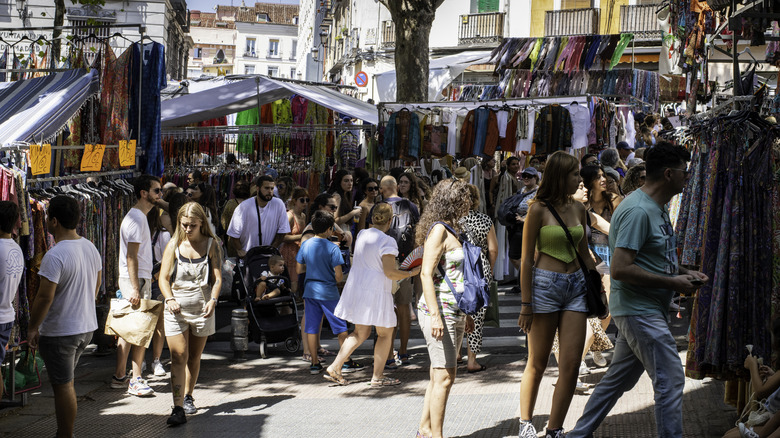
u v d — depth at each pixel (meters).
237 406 6.45
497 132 12.25
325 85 17.28
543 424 5.68
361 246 6.94
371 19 34.22
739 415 5.37
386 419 6.00
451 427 5.70
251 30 89.75
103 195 7.92
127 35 33.84
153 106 9.89
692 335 5.26
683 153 4.55
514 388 6.76
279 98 17.31
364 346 8.80
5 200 5.47
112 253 8.09
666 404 4.40
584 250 5.05
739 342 5.03
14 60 12.90
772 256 5.07
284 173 15.42
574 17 27.00
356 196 10.89
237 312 8.18
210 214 11.11
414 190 9.30
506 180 12.42
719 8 6.97
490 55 18.20
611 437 5.26
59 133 8.71
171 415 5.95
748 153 5.06
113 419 6.10
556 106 12.25
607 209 7.00
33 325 5.15
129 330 6.57
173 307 5.95
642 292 4.51
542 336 4.98
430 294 5.07
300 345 8.69
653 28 25.70
